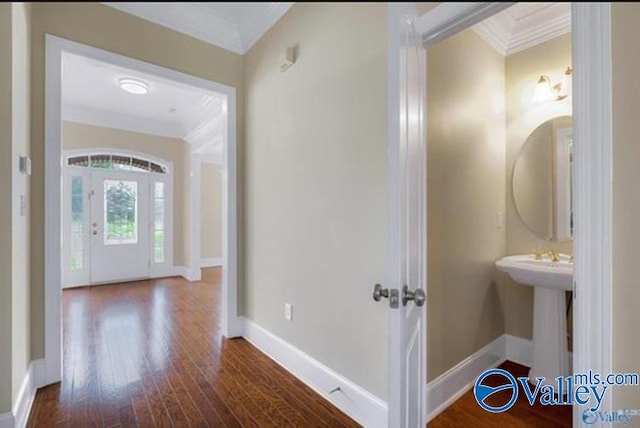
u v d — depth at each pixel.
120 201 5.16
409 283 1.16
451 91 1.92
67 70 2.81
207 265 7.08
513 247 2.36
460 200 1.99
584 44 0.95
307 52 1.94
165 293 4.41
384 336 1.54
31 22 1.57
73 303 3.86
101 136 4.93
